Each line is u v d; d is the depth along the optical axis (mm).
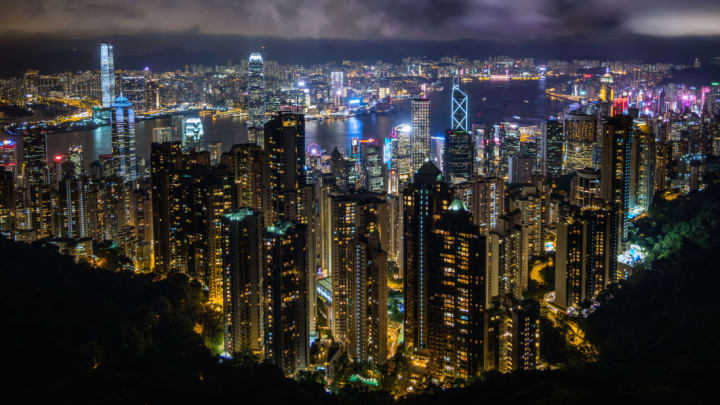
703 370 179125
